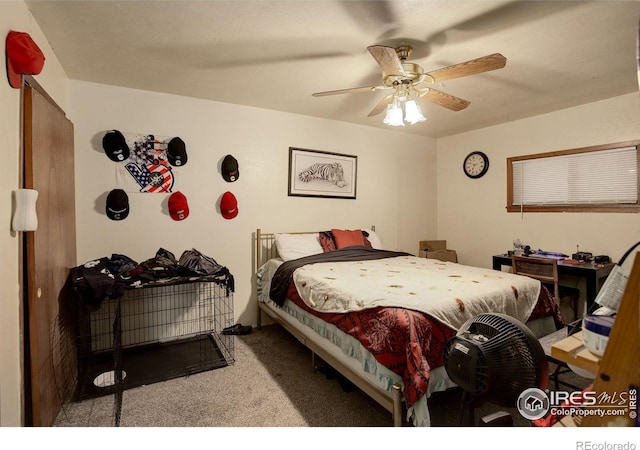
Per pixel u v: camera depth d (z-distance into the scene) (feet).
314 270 8.98
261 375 8.01
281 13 6.04
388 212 14.75
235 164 10.91
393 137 14.79
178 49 7.36
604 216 10.70
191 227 10.51
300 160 12.40
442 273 8.66
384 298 6.19
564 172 11.68
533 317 7.49
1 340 4.46
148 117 9.82
